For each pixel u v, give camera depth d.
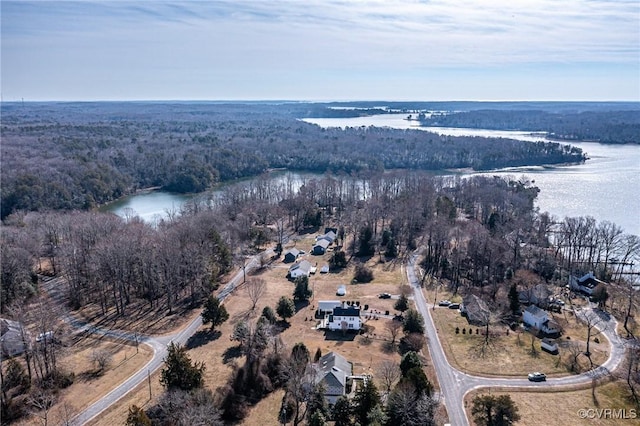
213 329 91.12
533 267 120.25
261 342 78.12
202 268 108.19
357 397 62.84
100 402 68.25
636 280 118.94
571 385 71.88
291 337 88.00
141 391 71.00
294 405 67.25
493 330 90.88
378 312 99.19
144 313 99.50
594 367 76.75
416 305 103.06
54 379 72.19
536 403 67.31
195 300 106.12
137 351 83.19
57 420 64.31
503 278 115.94
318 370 72.38
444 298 106.94
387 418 60.31
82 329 91.88
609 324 93.00
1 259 101.38
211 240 122.12
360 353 81.75
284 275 122.12
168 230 122.38
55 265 126.31
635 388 70.69
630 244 123.94
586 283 111.06
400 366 73.31
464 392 70.06
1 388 66.62
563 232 132.50
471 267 125.56
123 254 100.62
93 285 111.19
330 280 119.25
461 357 80.31
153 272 105.25
